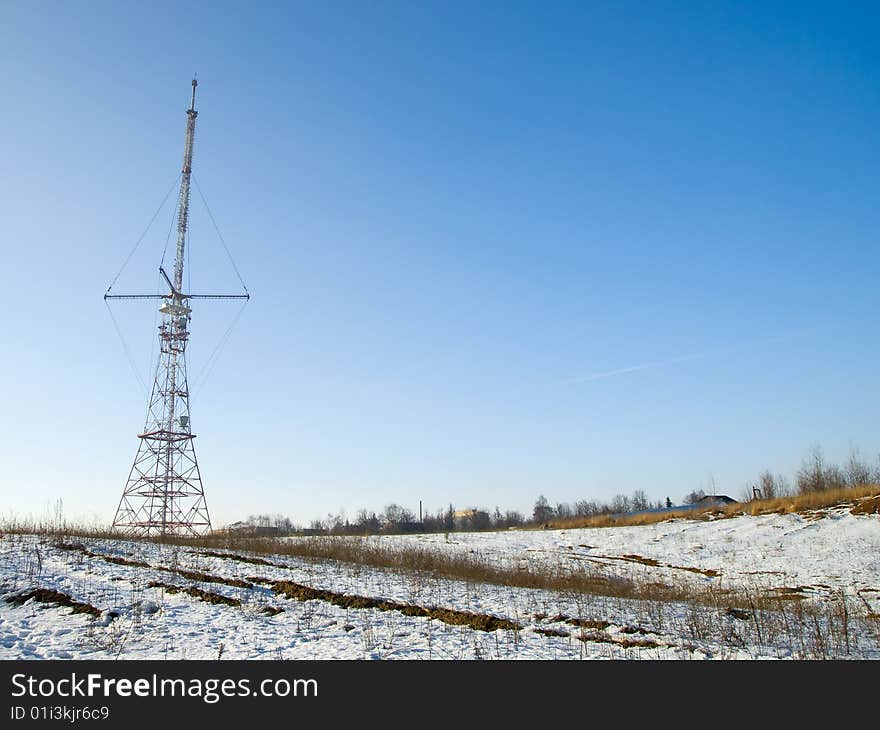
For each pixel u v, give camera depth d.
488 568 28.31
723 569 34.97
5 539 24.52
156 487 47.53
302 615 17.30
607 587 25.12
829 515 44.72
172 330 51.31
